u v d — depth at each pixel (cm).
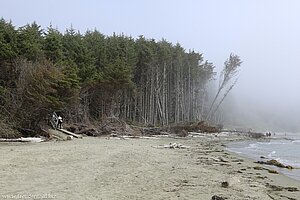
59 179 1224
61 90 3625
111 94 5694
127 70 5475
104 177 1321
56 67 3550
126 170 1521
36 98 3116
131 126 5309
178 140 4325
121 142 3253
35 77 3148
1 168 1352
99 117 5581
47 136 3161
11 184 1103
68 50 5200
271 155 2992
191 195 1103
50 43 4406
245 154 2894
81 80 4675
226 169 1808
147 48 6975
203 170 1686
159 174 1478
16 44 3584
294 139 6931
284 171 1928
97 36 6981
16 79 3394
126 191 1112
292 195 1225
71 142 2866
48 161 1609
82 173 1371
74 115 4875
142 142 3512
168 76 7644
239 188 1261
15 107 3088
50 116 3669
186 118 7800
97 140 3322
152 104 6962
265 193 1218
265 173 1747
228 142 4594
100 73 5284
